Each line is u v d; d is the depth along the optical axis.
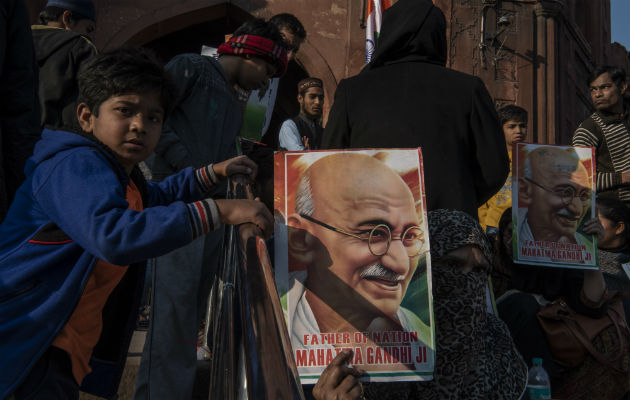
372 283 1.70
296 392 0.72
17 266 1.38
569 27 13.09
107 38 10.08
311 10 10.86
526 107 11.70
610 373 2.91
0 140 2.02
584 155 2.71
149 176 2.57
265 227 1.40
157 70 1.56
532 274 3.06
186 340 2.21
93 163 1.43
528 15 12.06
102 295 1.56
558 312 3.00
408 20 2.30
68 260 1.44
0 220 1.94
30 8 8.80
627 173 4.30
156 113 1.56
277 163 1.77
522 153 2.70
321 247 1.72
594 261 2.62
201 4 10.55
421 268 1.71
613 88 4.61
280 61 2.81
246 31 2.78
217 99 2.59
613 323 2.97
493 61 11.65
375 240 1.73
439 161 2.06
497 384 1.96
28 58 2.12
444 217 1.95
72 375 1.49
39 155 1.48
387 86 2.22
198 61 2.57
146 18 10.33
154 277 2.25
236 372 0.80
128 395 2.61
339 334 1.66
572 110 12.89
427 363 1.65
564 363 2.97
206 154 2.46
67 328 1.45
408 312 1.68
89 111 1.55
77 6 3.21
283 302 1.67
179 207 1.37
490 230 3.51
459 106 2.12
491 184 2.13
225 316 1.08
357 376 1.59
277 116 14.23
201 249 2.32
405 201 1.76
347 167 1.78
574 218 2.65
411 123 2.11
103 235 1.29
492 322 2.26
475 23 11.68
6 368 1.32
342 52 10.80
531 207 2.65
